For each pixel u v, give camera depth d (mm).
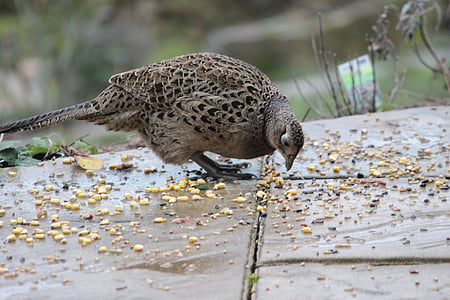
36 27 25844
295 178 11023
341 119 13859
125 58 28328
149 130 11117
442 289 7242
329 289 7309
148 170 11539
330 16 29375
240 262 8008
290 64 28562
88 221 9375
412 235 8578
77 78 25828
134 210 9789
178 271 7789
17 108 24828
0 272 7789
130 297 7195
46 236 8852
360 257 7984
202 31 31766
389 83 23016
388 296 7125
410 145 12289
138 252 8320
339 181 10773
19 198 10266
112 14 31188
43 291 7359
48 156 12938
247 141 10734
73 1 26484
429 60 25062
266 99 10641
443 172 10977
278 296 7184
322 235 8703
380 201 9844
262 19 32562
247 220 9328
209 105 10539
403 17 15781
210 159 11422
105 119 11211
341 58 27969
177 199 10203
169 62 11000
